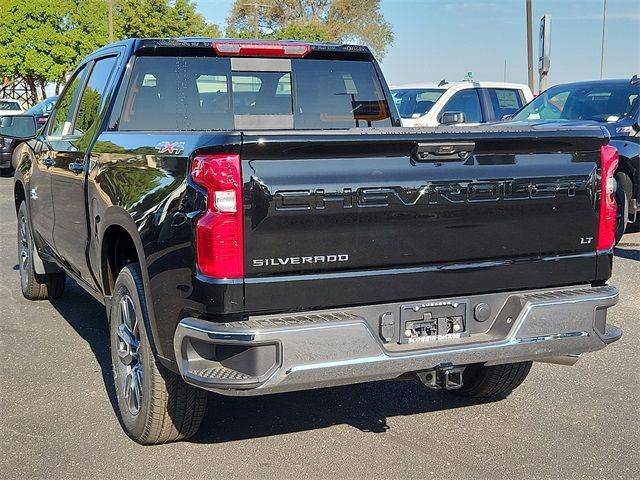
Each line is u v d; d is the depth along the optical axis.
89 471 3.83
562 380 5.24
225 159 3.26
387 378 3.54
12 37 39.31
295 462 3.95
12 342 5.92
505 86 13.15
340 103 5.57
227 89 5.19
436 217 3.61
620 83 10.36
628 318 6.84
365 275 3.51
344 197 3.42
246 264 3.30
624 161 9.52
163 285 3.60
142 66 4.89
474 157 3.67
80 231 5.01
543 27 13.66
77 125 5.48
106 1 43.66
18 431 4.29
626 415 4.61
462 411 4.66
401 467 3.90
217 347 3.40
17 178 6.93
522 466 3.91
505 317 3.84
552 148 3.84
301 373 3.30
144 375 3.90
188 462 3.94
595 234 4.00
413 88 13.38
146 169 3.87
